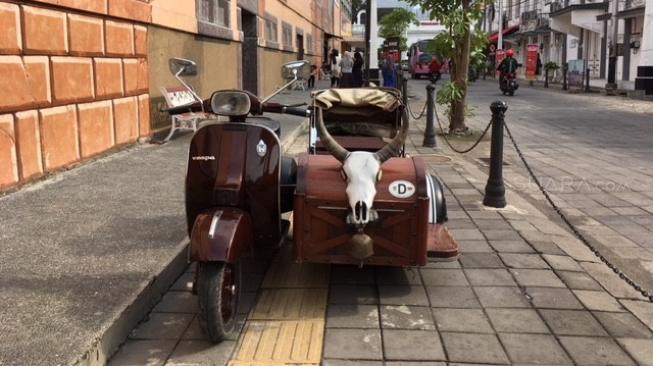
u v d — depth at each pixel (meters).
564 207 7.75
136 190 6.91
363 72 25.16
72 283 4.36
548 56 45.81
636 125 16.05
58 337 3.60
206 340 3.99
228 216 4.08
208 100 4.50
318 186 4.47
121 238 5.32
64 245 5.12
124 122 9.33
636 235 6.57
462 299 4.60
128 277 4.48
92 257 4.86
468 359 3.75
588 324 4.22
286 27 26.25
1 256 4.83
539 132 14.72
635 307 4.50
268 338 4.02
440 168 9.60
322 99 5.82
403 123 4.55
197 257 3.75
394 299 4.61
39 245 5.10
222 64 14.76
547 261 5.37
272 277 5.05
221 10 14.65
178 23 11.36
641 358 3.79
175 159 8.72
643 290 4.70
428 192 4.61
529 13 47.56
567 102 23.44
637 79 25.30
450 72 13.54
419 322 4.23
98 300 4.09
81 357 3.41
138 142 9.87
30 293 4.18
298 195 4.46
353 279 5.00
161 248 5.09
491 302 4.55
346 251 4.50
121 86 9.16
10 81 6.45
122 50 9.15
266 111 4.66
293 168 4.84
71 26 7.64
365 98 5.87
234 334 4.07
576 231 6.00
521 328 4.15
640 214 7.41
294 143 11.73
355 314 4.36
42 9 7.01
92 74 8.24
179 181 7.38
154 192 6.84
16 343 3.53
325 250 4.51
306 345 3.93
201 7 12.91
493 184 7.13
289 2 26.83
